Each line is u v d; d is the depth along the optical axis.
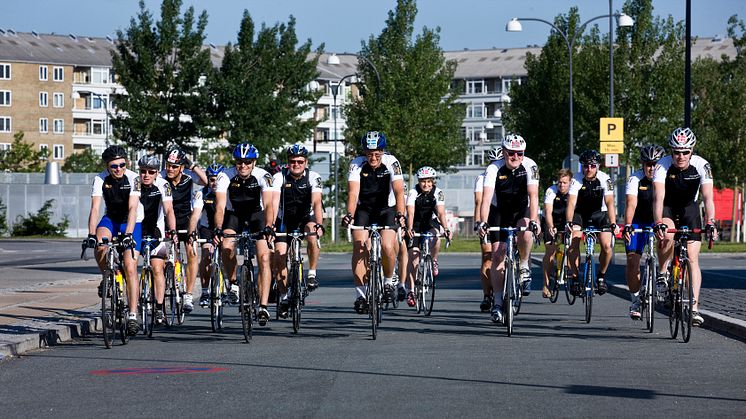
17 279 27.52
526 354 12.30
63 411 8.82
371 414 8.49
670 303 14.09
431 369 11.04
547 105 63.81
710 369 10.98
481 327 15.71
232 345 13.60
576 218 19.33
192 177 17.97
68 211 81.88
